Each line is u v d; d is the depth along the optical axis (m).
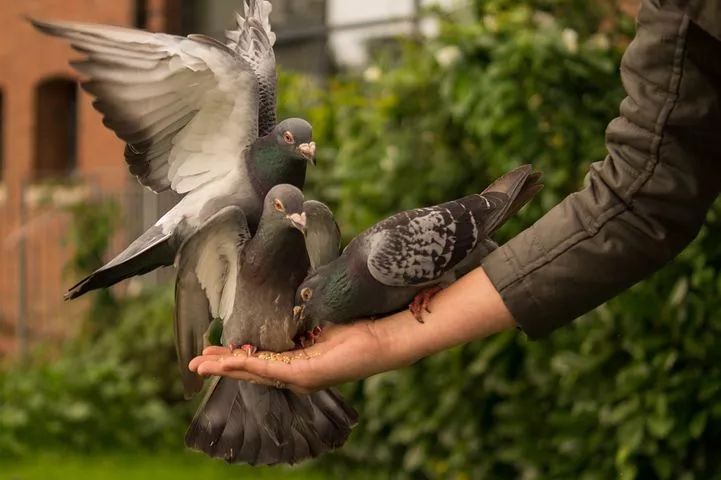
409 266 2.54
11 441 7.72
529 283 2.46
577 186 5.46
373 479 6.56
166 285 9.01
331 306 2.58
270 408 2.72
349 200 6.21
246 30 3.21
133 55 2.65
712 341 4.86
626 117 2.34
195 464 7.43
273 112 3.03
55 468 7.31
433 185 5.96
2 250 12.41
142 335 8.68
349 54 9.66
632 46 2.31
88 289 2.73
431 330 2.54
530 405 5.64
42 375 8.38
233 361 2.55
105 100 2.67
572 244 2.43
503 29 5.63
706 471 4.98
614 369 5.21
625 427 4.95
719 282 4.83
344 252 2.62
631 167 2.34
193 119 2.77
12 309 12.18
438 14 6.21
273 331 2.62
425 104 6.05
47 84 12.62
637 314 4.95
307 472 6.87
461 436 5.90
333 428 2.78
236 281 2.62
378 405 6.23
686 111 2.24
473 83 5.58
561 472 5.36
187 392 2.75
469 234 2.62
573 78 5.55
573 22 5.80
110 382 8.23
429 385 6.01
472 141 5.87
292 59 10.09
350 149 6.28
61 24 2.60
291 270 2.61
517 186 2.72
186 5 11.21
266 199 2.57
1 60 12.73
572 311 2.46
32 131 12.55
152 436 8.05
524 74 5.49
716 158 2.29
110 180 10.98
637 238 2.37
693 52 2.21
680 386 4.89
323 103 7.00
